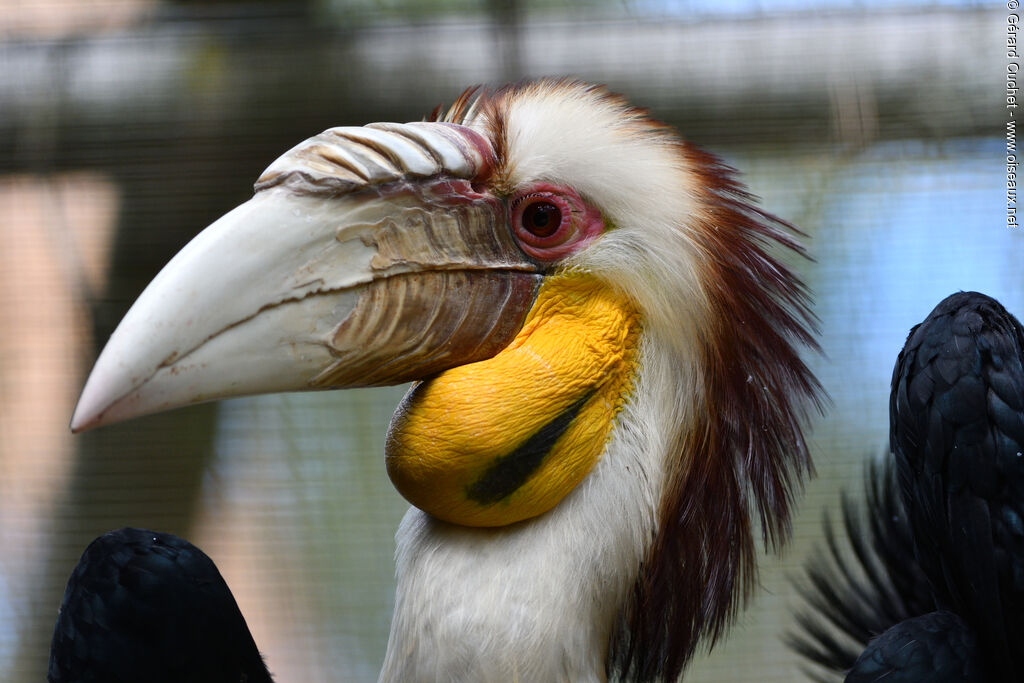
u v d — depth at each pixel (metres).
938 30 9.92
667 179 5.43
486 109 5.55
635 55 9.82
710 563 5.37
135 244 10.24
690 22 9.92
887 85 9.93
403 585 5.20
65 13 10.41
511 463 5.03
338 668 10.41
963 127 9.90
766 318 5.54
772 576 10.02
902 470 5.34
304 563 10.73
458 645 4.92
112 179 10.22
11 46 10.27
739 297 5.45
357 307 4.88
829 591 6.63
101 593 5.25
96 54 10.22
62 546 10.49
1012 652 5.05
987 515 4.98
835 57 9.90
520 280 5.27
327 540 10.77
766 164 10.24
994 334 5.16
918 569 6.33
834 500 9.90
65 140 10.18
